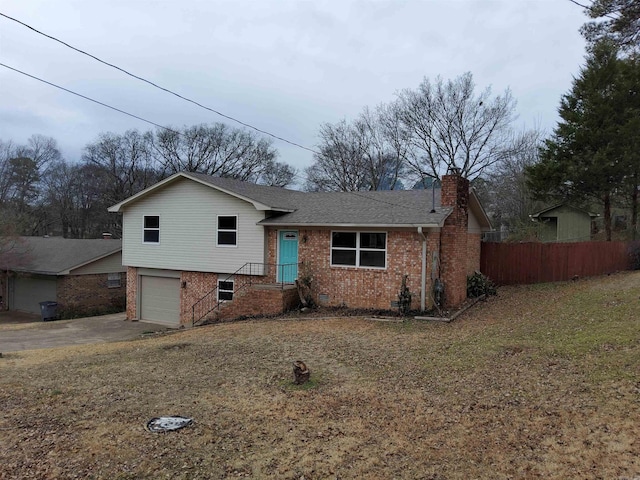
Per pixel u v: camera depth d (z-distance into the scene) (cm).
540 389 630
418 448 488
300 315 1415
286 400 649
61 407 637
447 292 1420
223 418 584
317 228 1523
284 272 1582
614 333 852
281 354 943
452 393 650
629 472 411
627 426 495
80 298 2455
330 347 988
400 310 1331
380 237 1427
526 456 455
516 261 1867
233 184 1789
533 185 2356
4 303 2706
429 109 3512
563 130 2278
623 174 2131
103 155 4641
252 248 1625
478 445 487
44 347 1374
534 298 1495
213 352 987
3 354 1101
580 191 2275
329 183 4031
